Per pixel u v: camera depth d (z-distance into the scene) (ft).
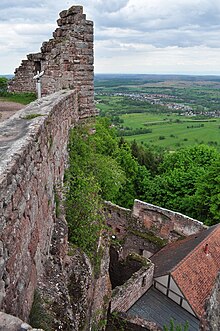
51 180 24.93
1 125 20.59
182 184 90.22
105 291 34.24
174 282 44.98
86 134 44.32
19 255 14.60
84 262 25.12
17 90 59.06
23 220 15.34
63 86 43.50
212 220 80.43
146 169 110.11
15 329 9.24
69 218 29.48
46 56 46.16
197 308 43.42
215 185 79.51
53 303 18.02
